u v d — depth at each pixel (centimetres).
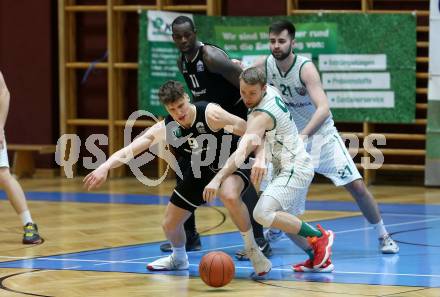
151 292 877
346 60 1850
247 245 959
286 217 956
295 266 997
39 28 2058
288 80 1128
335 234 1264
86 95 2106
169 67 1938
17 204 1207
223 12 2030
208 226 1340
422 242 1195
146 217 1434
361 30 1839
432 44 1806
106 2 2081
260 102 938
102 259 1071
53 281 934
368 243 1188
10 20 2070
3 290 884
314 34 1859
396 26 1827
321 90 1102
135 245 1172
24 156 2039
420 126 1927
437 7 1798
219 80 1086
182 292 879
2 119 1188
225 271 880
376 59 1839
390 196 1709
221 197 939
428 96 1814
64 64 2033
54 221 1389
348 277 956
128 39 2105
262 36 1886
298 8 1988
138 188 1833
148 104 1956
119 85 2050
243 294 866
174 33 1073
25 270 999
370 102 1852
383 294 857
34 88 2072
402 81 1836
